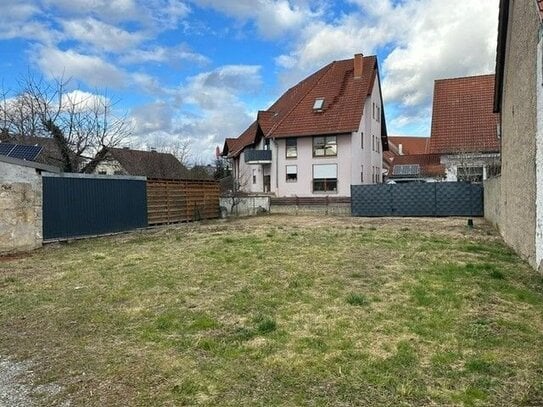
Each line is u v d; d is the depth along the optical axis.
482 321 4.88
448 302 5.64
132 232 15.79
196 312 5.49
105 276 7.79
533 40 7.59
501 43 11.34
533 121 7.68
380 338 4.43
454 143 25.48
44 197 12.37
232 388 3.46
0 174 10.98
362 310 5.39
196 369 3.83
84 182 13.91
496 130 25.14
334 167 28.94
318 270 7.84
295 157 30.12
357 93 30.08
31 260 9.94
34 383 3.66
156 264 8.81
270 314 5.32
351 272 7.62
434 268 7.82
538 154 7.28
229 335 4.64
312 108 30.50
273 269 7.99
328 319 5.07
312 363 3.87
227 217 23.19
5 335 4.86
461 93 27.91
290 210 26.70
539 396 3.23
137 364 3.97
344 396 3.29
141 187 16.80
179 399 3.31
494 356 3.93
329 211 25.80
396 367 3.75
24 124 20.92
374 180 33.91
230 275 7.57
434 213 22.73
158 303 5.95
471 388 3.36
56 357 4.20
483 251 9.87
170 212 18.70
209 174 39.34
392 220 20.36
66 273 8.20
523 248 8.73
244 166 37.53
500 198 13.33
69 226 13.22
